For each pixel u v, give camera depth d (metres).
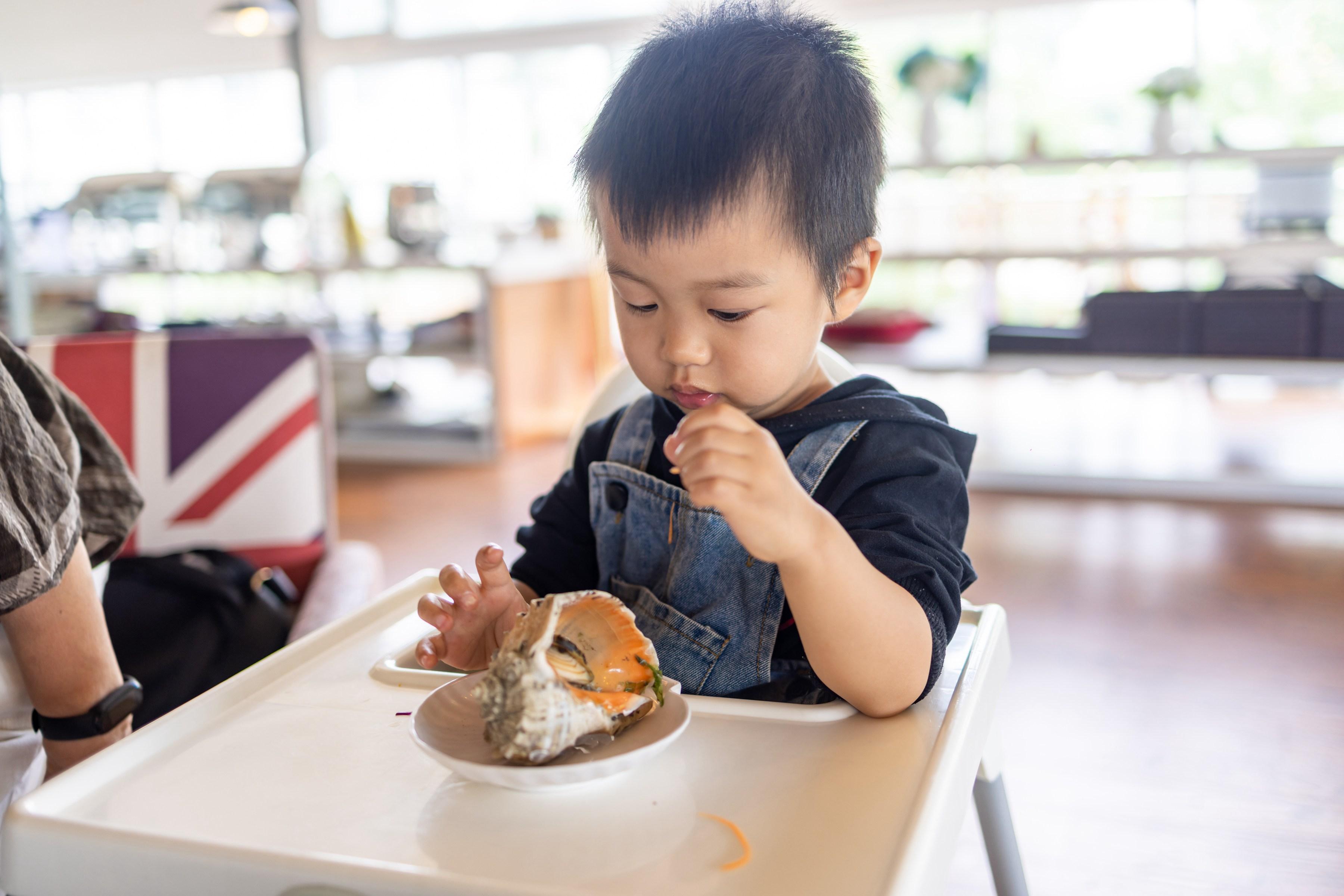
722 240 0.55
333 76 5.27
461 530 3.01
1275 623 2.14
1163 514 2.98
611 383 0.91
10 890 0.43
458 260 4.00
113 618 1.19
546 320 4.25
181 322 4.22
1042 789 1.54
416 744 0.45
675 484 0.70
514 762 0.44
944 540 0.60
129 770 0.48
